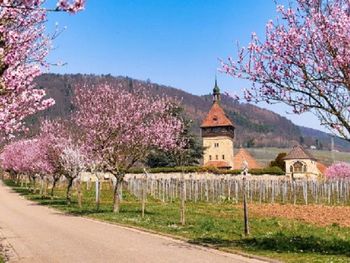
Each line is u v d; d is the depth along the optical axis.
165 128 37.84
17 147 76.94
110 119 36.31
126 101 36.81
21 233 24.36
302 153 111.44
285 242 18.98
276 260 15.09
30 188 83.75
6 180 119.88
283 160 115.88
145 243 19.81
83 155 39.78
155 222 28.12
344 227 28.22
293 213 39.34
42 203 51.34
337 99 15.84
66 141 49.62
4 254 17.61
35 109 14.62
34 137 58.75
